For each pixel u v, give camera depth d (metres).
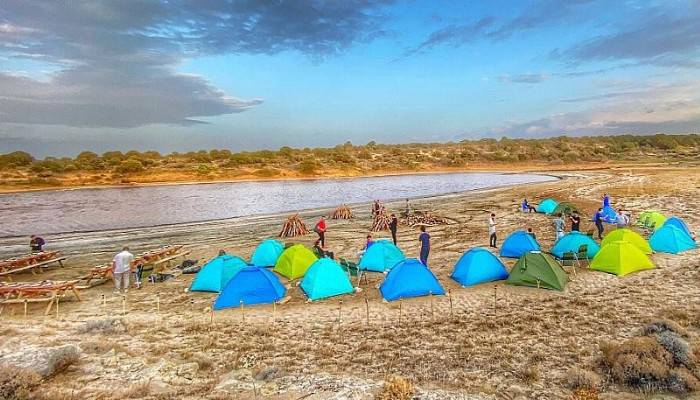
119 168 83.19
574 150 126.06
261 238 27.31
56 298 14.66
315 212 39.16
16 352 10.30
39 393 8.30
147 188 68.31
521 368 9.37
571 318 12.24
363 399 8.04
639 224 25.94
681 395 7.88
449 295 14.57
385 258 17.97
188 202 48.84
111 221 35.38
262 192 60.12
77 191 63.94
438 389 8.48
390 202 45.44
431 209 38.19
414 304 14.03
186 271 19.12
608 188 47.22
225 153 112.00
